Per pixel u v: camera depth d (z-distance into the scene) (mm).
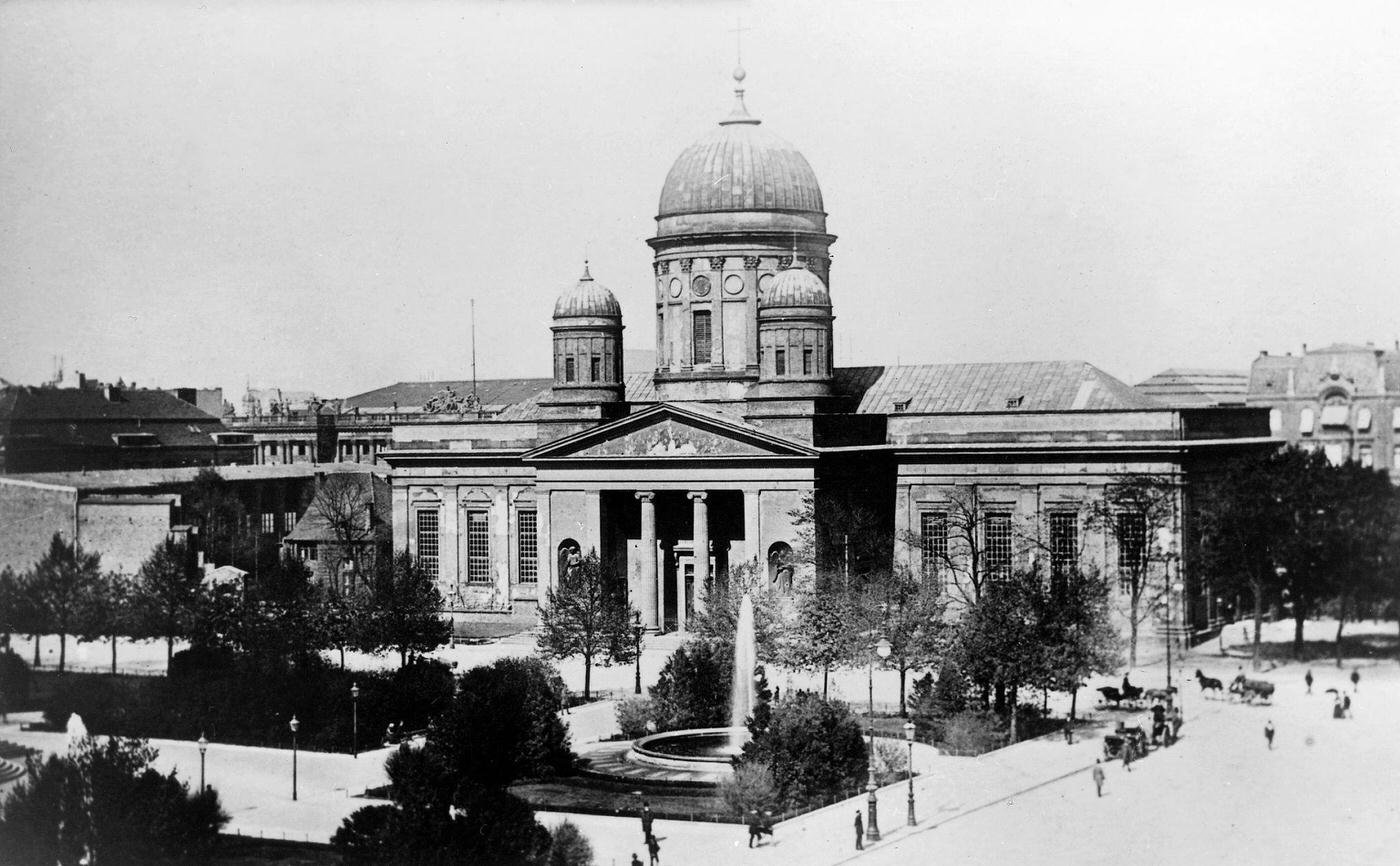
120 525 116312
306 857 65062
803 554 105812
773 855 62312
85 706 90062
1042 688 79688
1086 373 115938
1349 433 84438
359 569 127250
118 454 144250
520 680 76750
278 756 83125
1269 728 68812
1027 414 112062
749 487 111000
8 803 65000
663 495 119125
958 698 81188
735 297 124250
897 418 118188
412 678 89625
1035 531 109750
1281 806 63750
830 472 110812
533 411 139875
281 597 99688
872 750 73500
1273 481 75938
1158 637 94000
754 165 124625
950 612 111625
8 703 92688
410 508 130250
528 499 125562
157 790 64625
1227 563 83562
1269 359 90812
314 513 141375
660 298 127125
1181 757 69562
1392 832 59875
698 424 112375
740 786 69062
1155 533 100062
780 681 96562
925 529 114625
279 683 88500
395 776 64000
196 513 133625
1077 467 108688
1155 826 62156
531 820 62969
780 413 111875
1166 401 118562
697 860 62000
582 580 97375
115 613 100938
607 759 78938
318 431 189250
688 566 117812
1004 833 63219
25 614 101000
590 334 121188
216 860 64812
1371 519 74250
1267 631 80062
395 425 131625
